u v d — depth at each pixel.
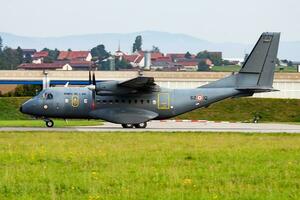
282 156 122.69
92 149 131.38
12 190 83.50
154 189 85.00
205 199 78.38
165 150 131.38
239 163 111.75
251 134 177.38
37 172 98.69
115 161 112.75
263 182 92.12
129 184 88.56
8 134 168.88
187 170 102.62
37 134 169.25
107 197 79.12
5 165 106.94
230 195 81.06
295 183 91.19
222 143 149.38
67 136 163.25
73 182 89.12
